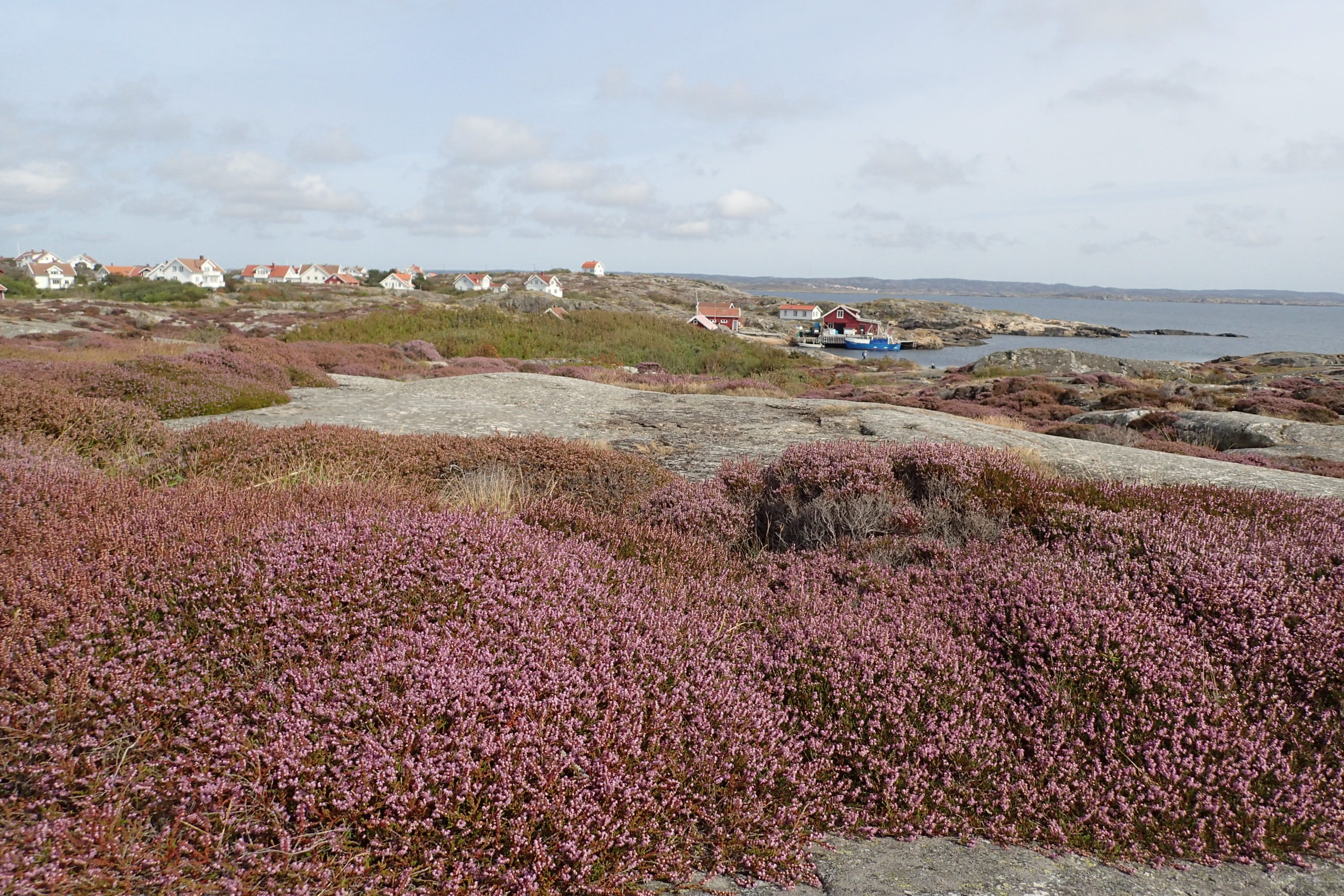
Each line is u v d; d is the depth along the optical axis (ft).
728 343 156.15
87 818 7.83
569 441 32.53
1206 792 10.99
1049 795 11.15
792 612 14.83
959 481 22.20
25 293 269.44
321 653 10.68
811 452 24.97
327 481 22.54
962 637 13.82
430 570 12.78
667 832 9.32
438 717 9.42
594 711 10.02
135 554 12.23
